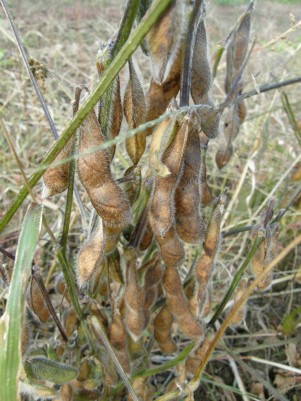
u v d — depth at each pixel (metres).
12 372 0.13
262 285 0.19
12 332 0.13
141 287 0.18
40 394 0.16
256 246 0.17
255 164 0.34
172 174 0.14
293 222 0.32
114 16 0.66
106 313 0.22
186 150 0.15
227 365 0.28
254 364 0.28
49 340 0.25
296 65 0.32
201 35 0.14
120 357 0.19
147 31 0.11
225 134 0.21
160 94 0.15
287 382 0.27
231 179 0.37
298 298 0.31
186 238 0.16
